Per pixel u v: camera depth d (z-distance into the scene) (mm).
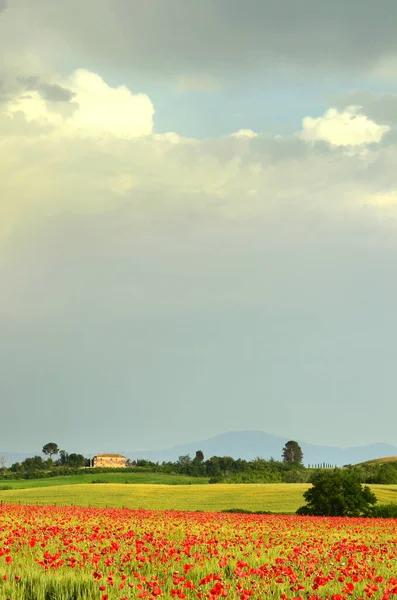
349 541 32969
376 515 63844
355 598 17156
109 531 31844
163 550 23266
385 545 31500
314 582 18375
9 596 15477
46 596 16500
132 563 21250
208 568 20594
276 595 17031
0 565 19188
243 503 80688
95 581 17266
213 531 35250
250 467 192125
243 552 25828
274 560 22953
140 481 157875
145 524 38969
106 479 160750
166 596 16281
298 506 76812
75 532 30062
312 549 27422
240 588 16391
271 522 44938
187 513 50594
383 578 20375
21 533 28578
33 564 19828
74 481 156125
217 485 111250
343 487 64500
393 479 124250
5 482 152500
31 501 81812
